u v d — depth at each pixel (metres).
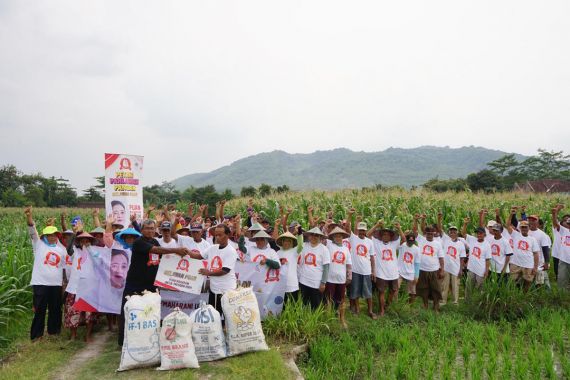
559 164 80.19
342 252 10.05
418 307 11.87
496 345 8.91
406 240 11.66
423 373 7.94
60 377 6.70
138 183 11.78
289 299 9.40
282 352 8.13
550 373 7.50
